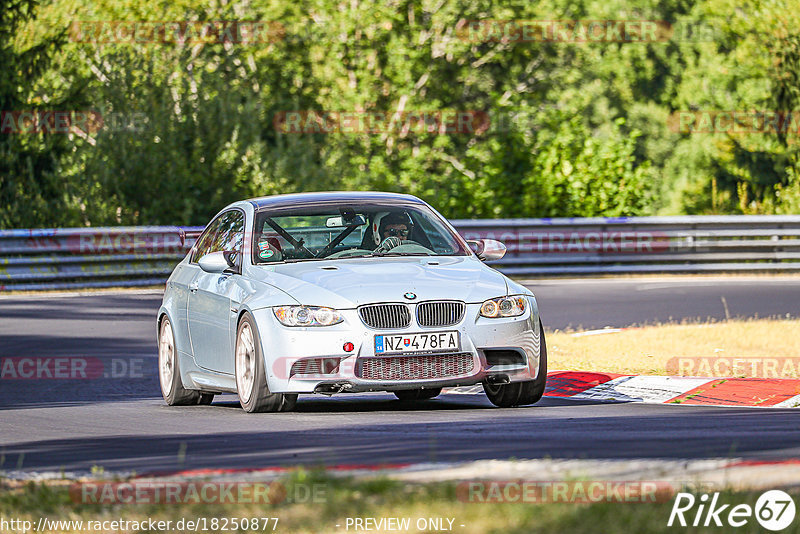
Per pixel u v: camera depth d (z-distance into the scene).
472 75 160.38
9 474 23.56
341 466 22.39
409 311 32.12
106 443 28.78
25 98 106.94
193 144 108.31
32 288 83.00
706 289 77.56
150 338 58.22
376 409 35.06
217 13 140.00
